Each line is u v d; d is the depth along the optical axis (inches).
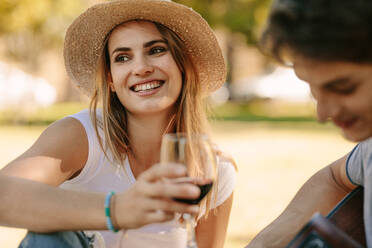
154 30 81.4
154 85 81.0
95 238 79.4
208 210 82.7
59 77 978.7
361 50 44.2
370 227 59.3
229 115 712.4
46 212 58.1
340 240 49.3
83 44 87.7
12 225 59.7
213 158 54.6
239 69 1123.9
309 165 295.7
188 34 85.7
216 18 588.1
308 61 46.3
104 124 81.0
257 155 338.3
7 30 524.4
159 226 79.6
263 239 64.5
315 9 44.6
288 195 215.9
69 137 76.1
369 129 49.1
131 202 52.7
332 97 48.3
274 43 48.4
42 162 71.1
